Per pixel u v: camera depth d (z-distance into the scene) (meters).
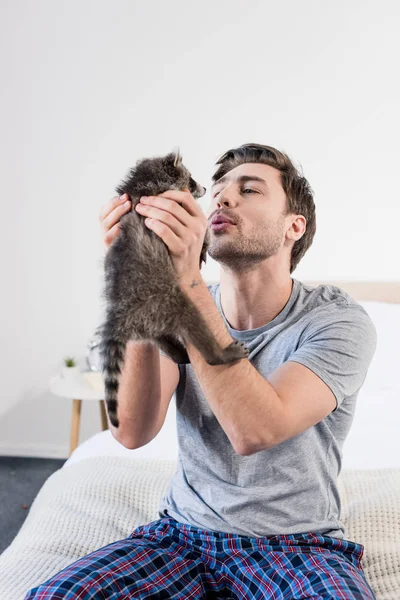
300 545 1.37
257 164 1.60
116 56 3.76
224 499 1.45
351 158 3.57
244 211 1.53
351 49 3.52
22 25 3.80
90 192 3.86
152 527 1.53
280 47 3.59
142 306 1.25
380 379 2.94
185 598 1.33
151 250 1.26
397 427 2.53
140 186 1.33
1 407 4.06
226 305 1.66
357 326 1.48
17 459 4.03
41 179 3.88
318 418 1.35
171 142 3.76
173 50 3.70
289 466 1.42
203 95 3.70
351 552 1.41
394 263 3.58
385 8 3.46
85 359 3.97
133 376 1.46
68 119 3.83
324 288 1.65
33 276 3.96
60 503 1.96
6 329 4.01
